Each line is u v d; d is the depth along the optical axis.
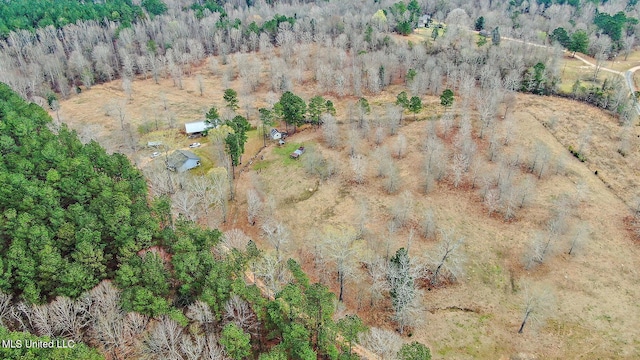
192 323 59.66
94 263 63.59
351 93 149.88
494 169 104.19
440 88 147.12
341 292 76.25
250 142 124.12
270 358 51.19
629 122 117.62
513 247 84.94
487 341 69.44
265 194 102.38
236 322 59.16
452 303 75.75
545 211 92.00
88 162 85.69
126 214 70.75
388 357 58.31
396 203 95.88
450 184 101.25
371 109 137.00
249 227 93.69
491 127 119.25
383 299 76.81
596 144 112.81
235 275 66.38
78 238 66.56
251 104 143.50
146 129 130.88
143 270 62.50
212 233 72.38
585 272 79.19
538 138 115.38
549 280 78.19
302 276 64.31
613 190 98.88
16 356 48.78
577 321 71.00
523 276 79.56
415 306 72.25
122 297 59.59
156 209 77.44
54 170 81.31
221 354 55.69
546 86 139.50
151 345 55.72
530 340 69.06
